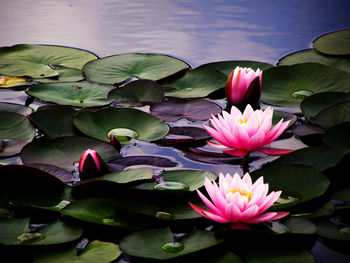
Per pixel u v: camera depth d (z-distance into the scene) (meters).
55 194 3.46
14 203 3.44
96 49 3.90
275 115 3.66
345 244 3.39
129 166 3.52
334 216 3.44
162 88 3.73
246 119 3.52
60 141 3.55
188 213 3.43
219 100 3.74
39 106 3.68
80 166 3.50
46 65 3.83
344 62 3.84
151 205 3.44
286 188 3.47
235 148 3.52
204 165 3.53
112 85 3.76
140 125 3.62
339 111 3.63
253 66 3.82
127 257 3.38
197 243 3.38
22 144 3.56
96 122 3.62
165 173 3.49
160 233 3.40
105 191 3.47
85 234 3.41
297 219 3.42
